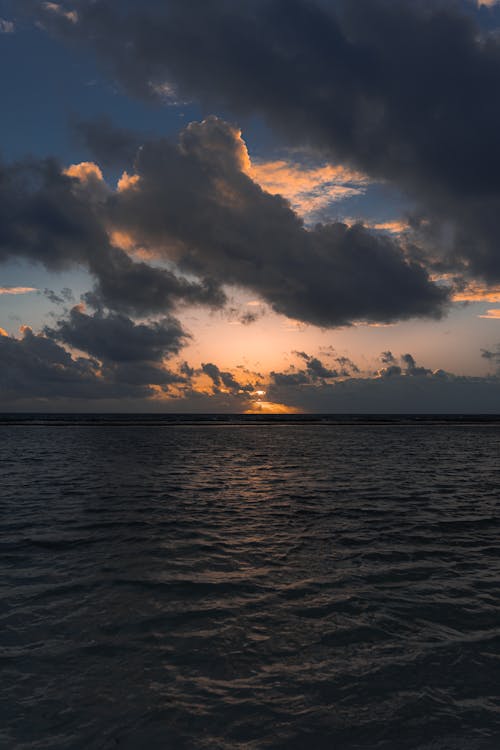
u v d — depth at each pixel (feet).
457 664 16.10
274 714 13.23
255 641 17.62
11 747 11.68
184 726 12.62
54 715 13.03
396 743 12.07
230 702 13.76
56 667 15.57
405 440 159.84
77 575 24.73
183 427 265.54
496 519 39.47
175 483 58.29
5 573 24.99
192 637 17.85
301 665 15.94
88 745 11.81
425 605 21.25
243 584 23.68
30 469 71.41
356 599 21.85
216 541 31.76
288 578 24.70
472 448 123.24
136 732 12.35
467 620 19.69
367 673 15.46
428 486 57.57
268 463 84.07
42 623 18.92
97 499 46.60
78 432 196.75
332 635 18.17
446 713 13.38
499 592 23.00
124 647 17.02
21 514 39.45
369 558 28.40
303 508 43.34
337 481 61.41
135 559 27.58
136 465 78.23
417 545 31.42
